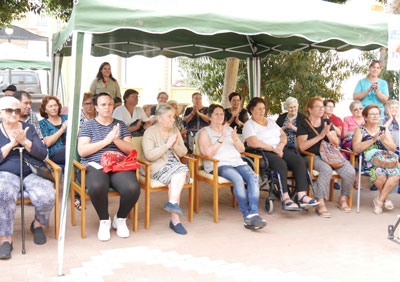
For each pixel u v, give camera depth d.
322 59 9.56
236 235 4.48
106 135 4.50
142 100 15.96
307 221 5.01
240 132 7.25
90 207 5.32
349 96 13.75
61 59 7.72
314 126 5.49
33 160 4.16
